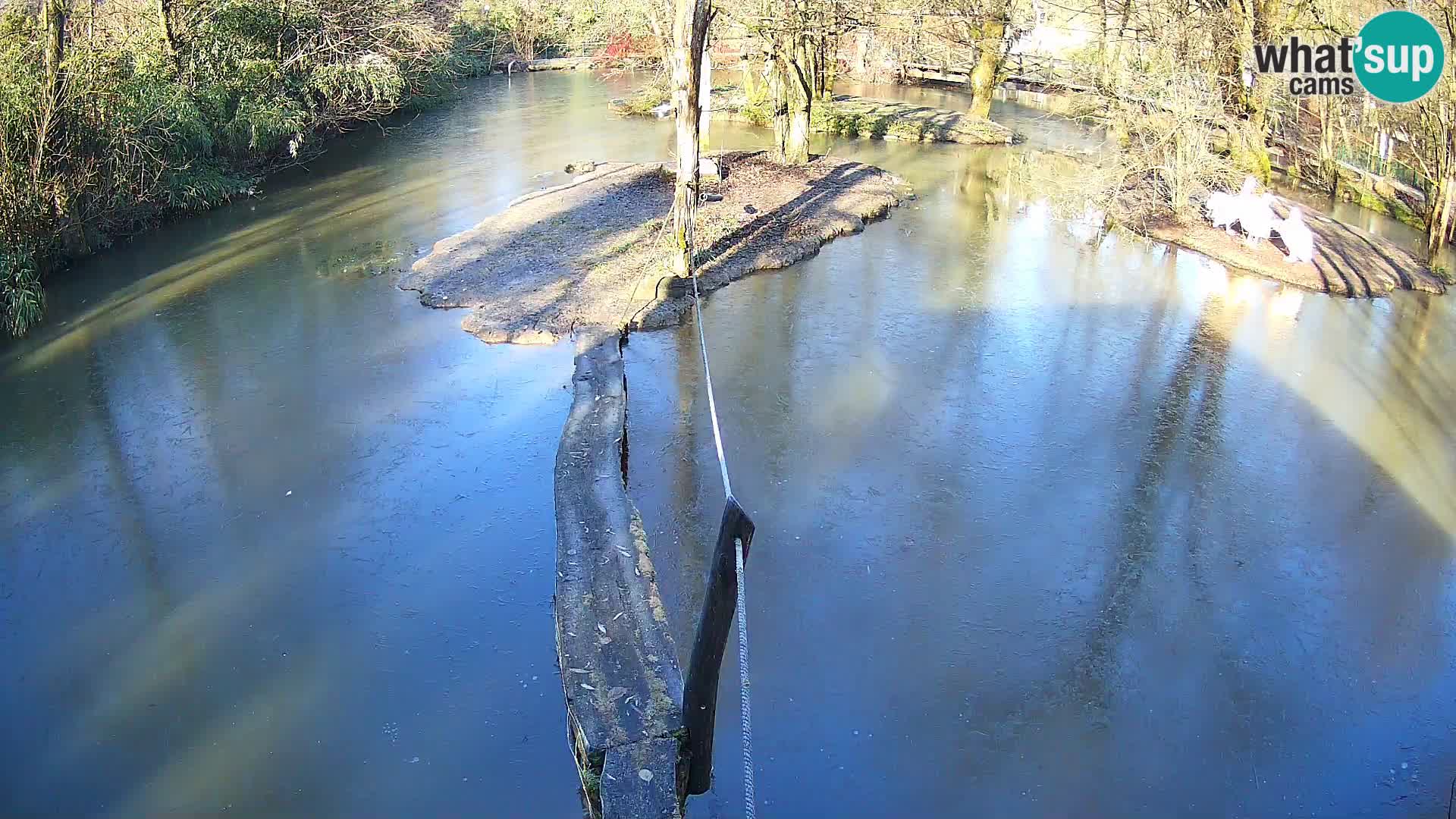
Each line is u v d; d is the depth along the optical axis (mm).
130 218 14250
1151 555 7363
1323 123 17391
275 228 14898
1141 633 6555
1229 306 12336
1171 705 5941
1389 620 6691
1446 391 10031
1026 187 18281
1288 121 19875
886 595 6887
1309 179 18125
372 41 22312
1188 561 7305
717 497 7949
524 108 25422
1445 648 6430
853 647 6375
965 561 7273
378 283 12500
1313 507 8000
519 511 7758
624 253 13164
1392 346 11125
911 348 10906
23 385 9734
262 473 8234
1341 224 15195
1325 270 13328
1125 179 16422
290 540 7367
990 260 14016
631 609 6125
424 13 27422
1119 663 6277
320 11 20688
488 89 28391
